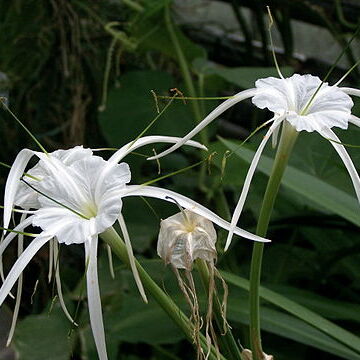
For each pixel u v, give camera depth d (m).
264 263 1.12
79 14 1.35
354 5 1.34
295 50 1.57
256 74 1.16
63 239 0.52
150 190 0.54
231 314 0.82
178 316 0.56
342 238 1.07
